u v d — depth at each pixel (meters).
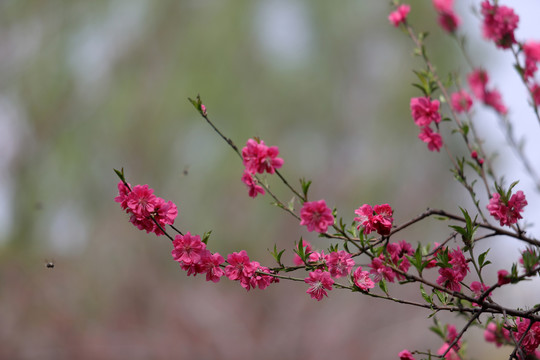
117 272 11.97
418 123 2.37
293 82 13.03
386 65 13.29
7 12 13.65
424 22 11.99
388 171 12.73
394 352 10.96
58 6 13.78
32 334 11.29
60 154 12.91
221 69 12.84
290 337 11.77
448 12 2.92
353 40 13.38
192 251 2.01
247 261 2.03
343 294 11.85
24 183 12.88
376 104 13.26
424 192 12.29
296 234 12.00
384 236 2.00
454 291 1.94
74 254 12.30
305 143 13.01
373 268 1.99
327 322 11.80
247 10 13.20
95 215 12.62
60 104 13.34
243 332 11.84
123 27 13.69
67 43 13.64
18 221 12.62
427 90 2.44
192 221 12.34
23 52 13.69
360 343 11.41
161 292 11.98
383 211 2.02
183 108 12.62
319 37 13.38
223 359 11.64
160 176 12.68
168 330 11.80
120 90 13.11
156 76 13.20
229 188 12.35
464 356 2.49
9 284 11.56
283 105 12.95
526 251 1.86
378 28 13.32
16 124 13.26
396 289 11.27
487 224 2.04
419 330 11.04
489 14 2.48
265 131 12.75
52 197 12.77
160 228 2.01
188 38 13.11
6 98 13.39
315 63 13.29
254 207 12.23
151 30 13.48
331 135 13.11
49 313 11.45
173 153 12.67
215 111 12.69
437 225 12.09
